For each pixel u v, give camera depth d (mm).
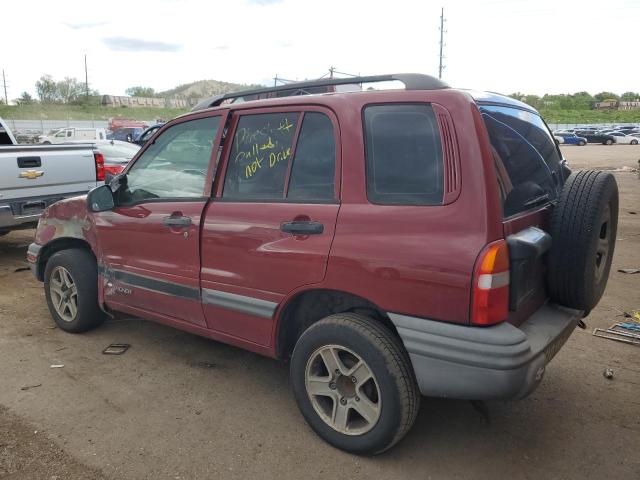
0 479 2793
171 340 4637
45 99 88312
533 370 2561
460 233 2562
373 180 2863
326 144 3066
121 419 3381
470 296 2512
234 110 3514
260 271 3207
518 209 2820
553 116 94188
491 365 2494
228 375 3998
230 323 3475
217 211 3438
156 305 3939
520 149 3135
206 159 3609
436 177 2688
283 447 3100
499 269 2516
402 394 2768
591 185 3049
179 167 3762
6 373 3992
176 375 3988
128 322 5035
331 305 3197
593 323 5035
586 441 3191
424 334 2641
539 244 2717
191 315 3705
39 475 2834
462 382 2582
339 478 2840
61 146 7078
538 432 3287
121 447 3086
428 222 2646
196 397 3664
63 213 4629
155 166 3920
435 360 2625
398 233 2709
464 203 2580
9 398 3627
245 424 3336
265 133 3350
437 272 2578
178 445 3113
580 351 4414
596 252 3062
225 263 3387
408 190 2754
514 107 3334
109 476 2836
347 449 3012
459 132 2646
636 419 3422
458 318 2559
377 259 2742
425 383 2682
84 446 3094
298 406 3211
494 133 2840
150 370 4066
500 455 3055
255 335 3361
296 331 3391
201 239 3496
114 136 32719
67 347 4473
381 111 2908
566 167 3938
